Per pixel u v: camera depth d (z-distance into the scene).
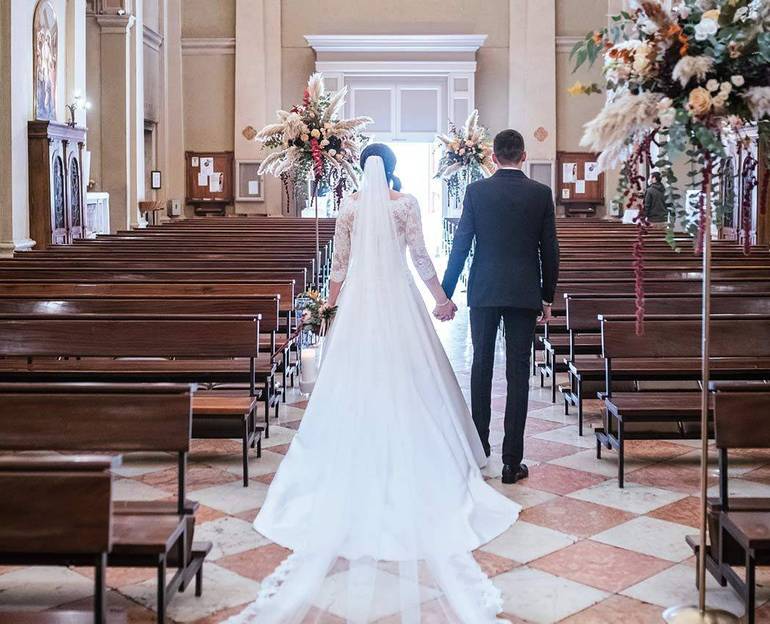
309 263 9.78
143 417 3.80
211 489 5.56
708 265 3.95
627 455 6.32
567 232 14.16
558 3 23.44
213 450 6.45
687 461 6.18
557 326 8.55
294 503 4.95
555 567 4.37
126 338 6.07
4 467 2.91
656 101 3.77
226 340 6.08
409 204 5.47
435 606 3.85
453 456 5.01
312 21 23.67
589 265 9.33
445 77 23.27
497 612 3.84
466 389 8.52
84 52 15.89
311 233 14.45
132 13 19.55
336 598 3.95
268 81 23.67
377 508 4.62
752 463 6.12
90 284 7.88
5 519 2.88
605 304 7.11
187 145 23.80
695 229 3.94
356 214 5.44
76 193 14.98
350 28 23.66
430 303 14.88
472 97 23.02
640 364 6.79
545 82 23.36
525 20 23.42
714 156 3.75
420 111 23.47
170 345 6.07
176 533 3.63
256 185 23.52
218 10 23.52
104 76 19.16
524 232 5.63
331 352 5.19
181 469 3.86
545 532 4.82
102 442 3.79
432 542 4.41
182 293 7.88
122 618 3.28
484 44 23.62
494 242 5.65
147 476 5.80
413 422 4.96
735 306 7.04
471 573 4.18
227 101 23.70
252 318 6.08
